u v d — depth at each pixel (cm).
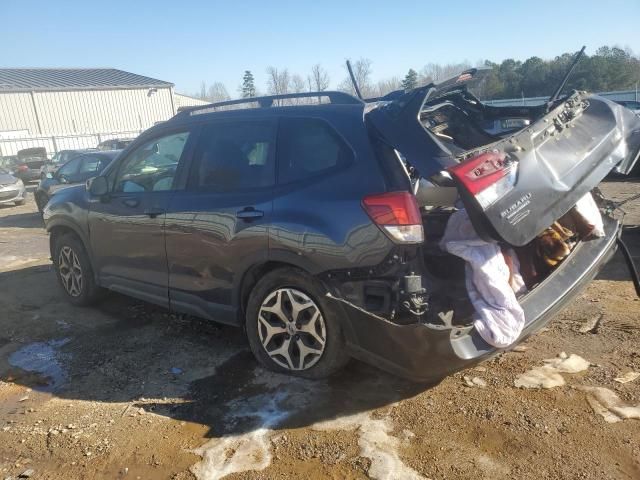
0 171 1767
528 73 3788
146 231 448
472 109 451
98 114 4112
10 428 344
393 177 323
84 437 329
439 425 317
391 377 375
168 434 328
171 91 4500
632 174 1249
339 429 321
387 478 276
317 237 336
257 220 366
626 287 509
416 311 306
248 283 392
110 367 422
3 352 463
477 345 305
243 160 396
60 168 1302
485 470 278
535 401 333
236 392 370
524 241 292
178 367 414
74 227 532
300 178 360
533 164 304
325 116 363
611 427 303
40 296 613
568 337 414
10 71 4234
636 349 386
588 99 372
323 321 352
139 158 474
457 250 320
